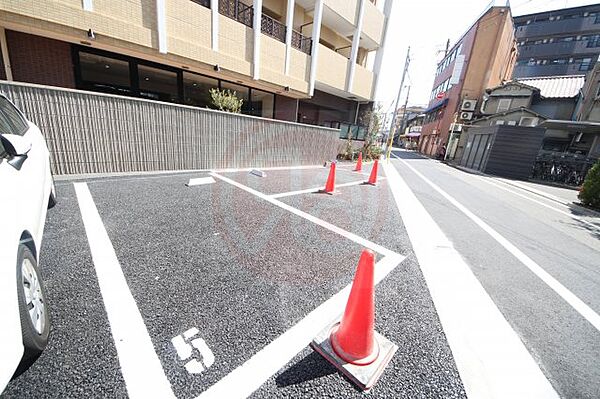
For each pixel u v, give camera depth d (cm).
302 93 1036
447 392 137
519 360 165
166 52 633
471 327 191
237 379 132
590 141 1600
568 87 1889
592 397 143
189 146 571
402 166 1378
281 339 160
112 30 550
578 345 184
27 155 196
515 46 2494
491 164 1459
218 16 714
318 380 136
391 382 139
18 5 449
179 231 292
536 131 1320
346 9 1082
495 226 459
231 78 841
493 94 1952
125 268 216
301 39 1016
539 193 974
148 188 430
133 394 121
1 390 98
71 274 202
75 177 433
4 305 107
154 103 501
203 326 165
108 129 457
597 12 2756
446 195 694
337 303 199
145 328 159
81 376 127
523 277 280
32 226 159
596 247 416
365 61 1510
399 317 194
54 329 152
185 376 131
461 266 288
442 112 2544
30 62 546
